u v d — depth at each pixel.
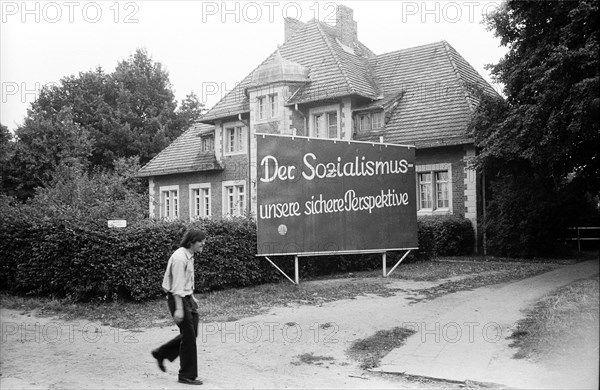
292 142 16.22
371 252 17.19
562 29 14.75
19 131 36.94
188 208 34.72
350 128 26.91
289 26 34.19
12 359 8.95
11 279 15.53
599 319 8.81
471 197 24.03
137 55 55.31
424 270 18.11
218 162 32.50
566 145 15.32
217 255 14.81
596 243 24.05
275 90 28.22
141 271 13.32
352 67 29.56
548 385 7.03
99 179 22.16
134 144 48.97
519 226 21.48
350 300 13.54
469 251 23.69
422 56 30.27
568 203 21.59
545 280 14.64
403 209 17.88
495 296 12.90
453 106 25.92
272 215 15.82
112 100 52.50
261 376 8.07
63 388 7.34
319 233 16.48
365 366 8.52
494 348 8.91
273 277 16.19
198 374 8.15
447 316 11.30
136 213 19.23
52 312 12.99
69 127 37.69
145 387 7.41
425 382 7.66
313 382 7.77
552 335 8.75
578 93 13.66
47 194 20.45
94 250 13.16
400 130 26.30
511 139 16.72
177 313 7.51
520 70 16.86
